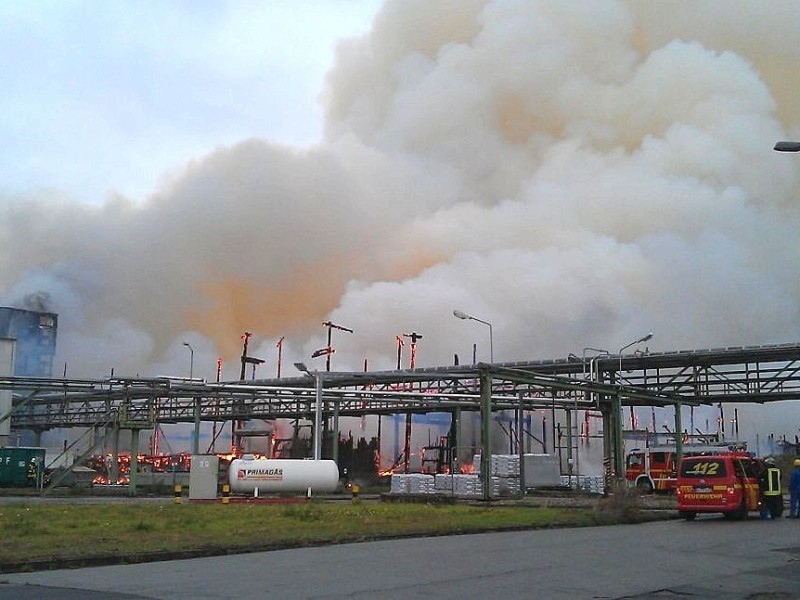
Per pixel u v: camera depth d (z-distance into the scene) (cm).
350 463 8850
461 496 4453
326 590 1248
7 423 7256
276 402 7238
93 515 2814
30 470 6406
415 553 1827
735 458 3033
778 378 5541
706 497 2998
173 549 1777
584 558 1722
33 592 1228
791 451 8731
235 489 4584
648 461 5278
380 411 7181
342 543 2072
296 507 3341
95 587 1287
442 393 6288
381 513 3016
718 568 1559
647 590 1272
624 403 5162
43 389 5825
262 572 1484
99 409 7888
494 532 2450
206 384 5747
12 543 1858
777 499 3178
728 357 5559
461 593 1223
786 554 1809
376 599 1161
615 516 2872
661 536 2297
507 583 1337
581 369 5984
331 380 6500
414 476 5109
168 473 7131
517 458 5400
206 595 1192
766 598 1208
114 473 6209
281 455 8288
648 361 5862
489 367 4091
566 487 5541
